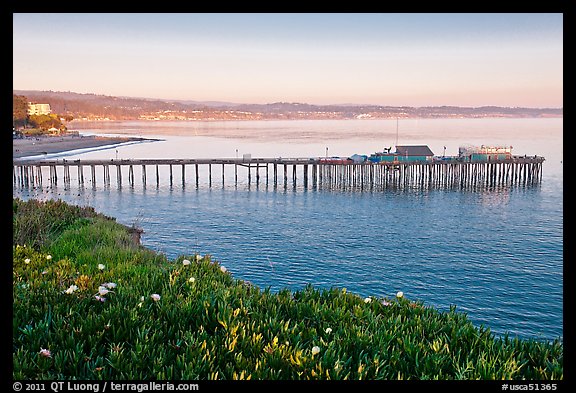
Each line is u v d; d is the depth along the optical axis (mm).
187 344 5812
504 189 68875
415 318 7207
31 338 5812
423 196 63469
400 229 44406
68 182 68062
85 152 116125
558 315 24938
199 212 51812
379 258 35156
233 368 5344
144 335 5992
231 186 72062
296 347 5805
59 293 7441
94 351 5707
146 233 41969
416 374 5637
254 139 177125
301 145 141625
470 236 41844
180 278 8602
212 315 6734
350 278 30766
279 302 7707
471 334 6668
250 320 6832
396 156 72750
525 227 45094
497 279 30562
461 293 28156
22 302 6875
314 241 39812
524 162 74062
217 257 34969
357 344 6215
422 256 35719
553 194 63969
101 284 8133
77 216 18516
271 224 46281
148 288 8125
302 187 71250
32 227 14008
